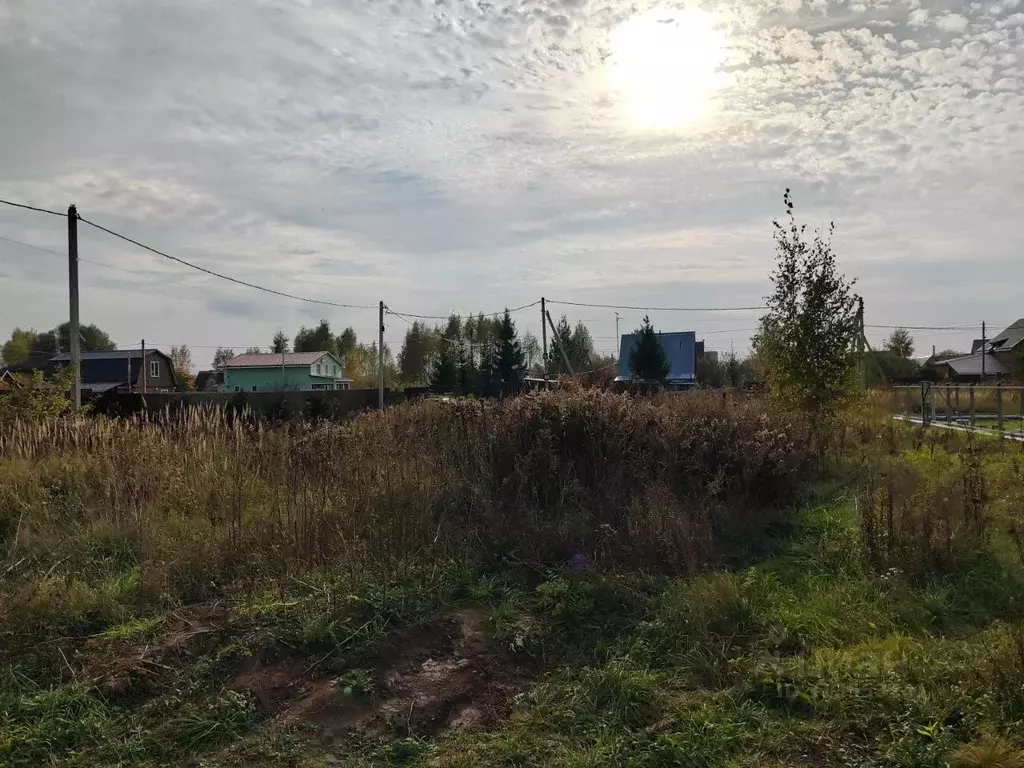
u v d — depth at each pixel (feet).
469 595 17.33
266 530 19.19
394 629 15.08
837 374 38.01
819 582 18.61
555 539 20.74
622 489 24.00
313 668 13.65
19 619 14.88
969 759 10.53
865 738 11.53
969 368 170.09
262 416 33.83
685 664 14.19
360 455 24.34
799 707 12.49
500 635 15.37
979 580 18.10
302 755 11.23
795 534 23.35
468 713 12.67
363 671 13.51
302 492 22.17
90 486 23.75
